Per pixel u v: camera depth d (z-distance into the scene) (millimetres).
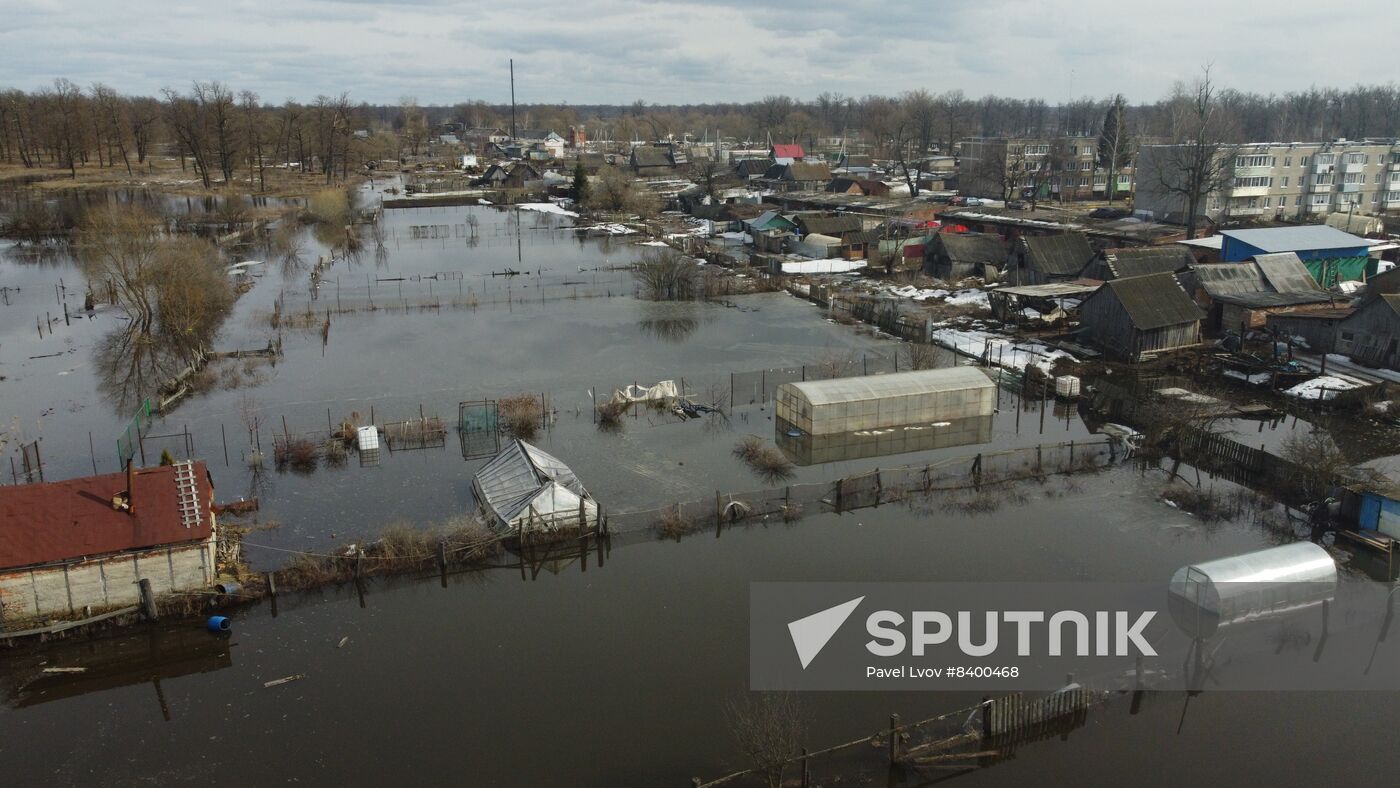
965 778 23984
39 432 50125
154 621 31625
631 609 32469
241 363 63219
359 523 38906
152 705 27688
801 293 84438
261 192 170500
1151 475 43219
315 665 29484
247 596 32906
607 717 26688
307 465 44938
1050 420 51438
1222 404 51062
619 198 150500
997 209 131750
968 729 25797
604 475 43500
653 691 27828
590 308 80688
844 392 48938
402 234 128750
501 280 92938
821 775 24188
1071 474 43469
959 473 43156
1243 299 65312
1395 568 33844
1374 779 23562
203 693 28172
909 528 38250
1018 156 148500
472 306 81125
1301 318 61469
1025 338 67375
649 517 38312
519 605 32875
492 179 197625
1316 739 25078
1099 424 50656
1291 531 37125
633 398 52781
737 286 87062
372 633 31203
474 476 42531
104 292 82312
